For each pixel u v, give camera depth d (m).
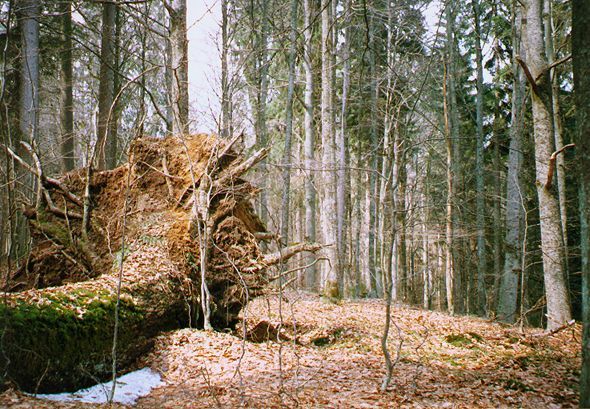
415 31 17.36
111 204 9.27
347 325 10.77
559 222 10.25
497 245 19.89
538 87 10.20
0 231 9.00
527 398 5.89
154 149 9.41
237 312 9.23
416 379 6.73
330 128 15.07
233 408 5.28
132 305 7.09
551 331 9.99
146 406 5.44
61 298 6.05
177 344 7.57
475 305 26.00
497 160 21.69
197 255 8.66
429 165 21.89
